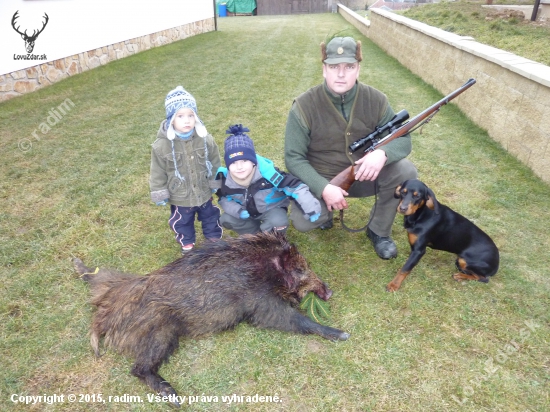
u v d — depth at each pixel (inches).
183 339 112.6
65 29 376.8
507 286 128.5
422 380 100.5
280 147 228.1
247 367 105.1
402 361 105.3
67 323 117.9
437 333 113.2
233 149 121.8
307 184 131.0
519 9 462.9
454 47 293.0
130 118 284.5
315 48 548.4
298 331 112.8
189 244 144.9
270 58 482.6
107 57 446.3
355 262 142.9
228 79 387.2
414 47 391.9
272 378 102.2
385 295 126.7
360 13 986.7
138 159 219.6
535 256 141.2
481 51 248.4
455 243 124.9
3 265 140.6
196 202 140.6
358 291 129.0
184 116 130.0
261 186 130.5
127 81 382.0
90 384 101.2
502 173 195.5
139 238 156.1
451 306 121.9
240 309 110.5
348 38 120.7
